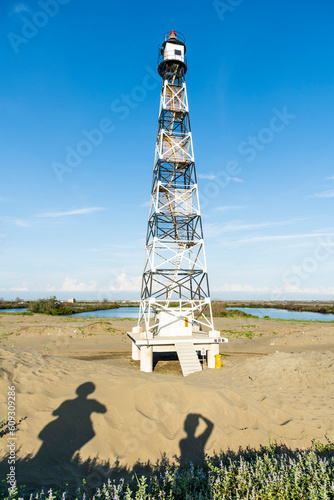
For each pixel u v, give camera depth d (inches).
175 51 1016.9
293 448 307.9
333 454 291.1
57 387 333.4
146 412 322.3
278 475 219.0
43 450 244.4
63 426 275.4
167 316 885.8
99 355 910.4
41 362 410.3
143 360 732.7
